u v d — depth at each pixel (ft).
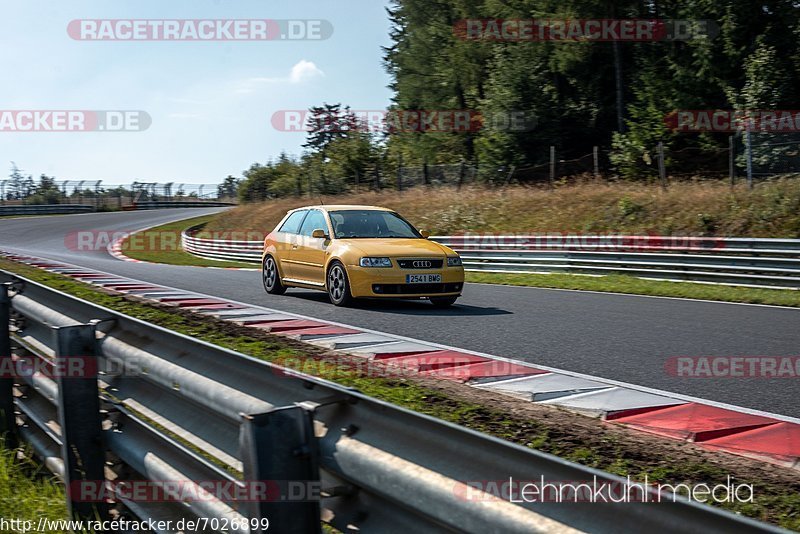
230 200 249.55
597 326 33.37
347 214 43.42
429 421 7.39
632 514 5.69
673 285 51.31
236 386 10.34
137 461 12.30
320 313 37.14
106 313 14.29
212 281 54.49
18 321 19.57
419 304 41.70
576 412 19.21
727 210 65.77
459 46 153.99
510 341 29.37
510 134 125.70
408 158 161.68
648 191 76.84
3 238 129.80
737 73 108.58
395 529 7.89
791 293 45.85
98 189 216.74
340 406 8.73
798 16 102.42
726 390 21.77
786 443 16.48
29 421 18.22
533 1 128.06
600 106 130.93
